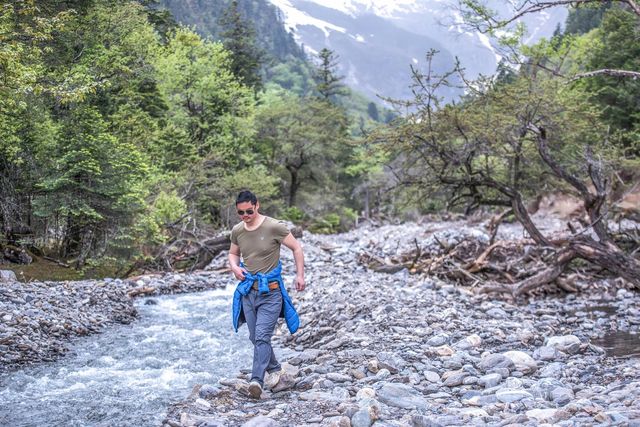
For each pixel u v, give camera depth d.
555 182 16.20
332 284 13.15
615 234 15.94
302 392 5.47
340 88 66.88
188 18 152.38
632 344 7.88
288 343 8.52
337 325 8.84
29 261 15.48
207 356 7.77
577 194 16.31
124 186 15.25
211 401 5.29
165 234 18.50
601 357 6.75
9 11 10.17
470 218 31.62
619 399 4.81
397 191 15.55
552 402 4.92
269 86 74.88
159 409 5.34
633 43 28.61
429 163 14.10
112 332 9.43
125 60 22.00
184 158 27.83
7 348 7.58
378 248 22.62
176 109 32.84
